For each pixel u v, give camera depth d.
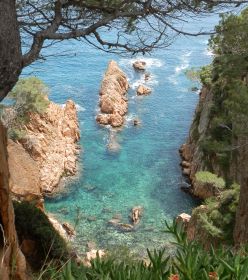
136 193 34.62
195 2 7.86
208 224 26.55
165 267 3.61
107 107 43.38
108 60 52.28
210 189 33.41
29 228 12.84
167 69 52.06
